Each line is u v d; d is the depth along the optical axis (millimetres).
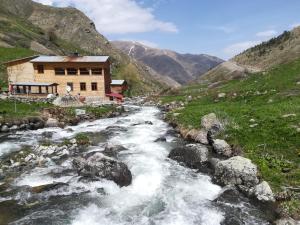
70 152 29594
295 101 38781
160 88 191625
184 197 20219
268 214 17734
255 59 188250
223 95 58312
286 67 59531
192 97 70188
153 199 20016
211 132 30891
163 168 25156
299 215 17016
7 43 145000
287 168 21500
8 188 21281
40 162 26422
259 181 20547
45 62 66188
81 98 61125
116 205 19219
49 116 44656
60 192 20734
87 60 66938
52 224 16984
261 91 51844
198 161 25531
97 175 22531
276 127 28438
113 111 54438
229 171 21375
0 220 17266
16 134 37688
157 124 44469
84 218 17656
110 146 29953
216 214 18016
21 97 56781
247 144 26594
